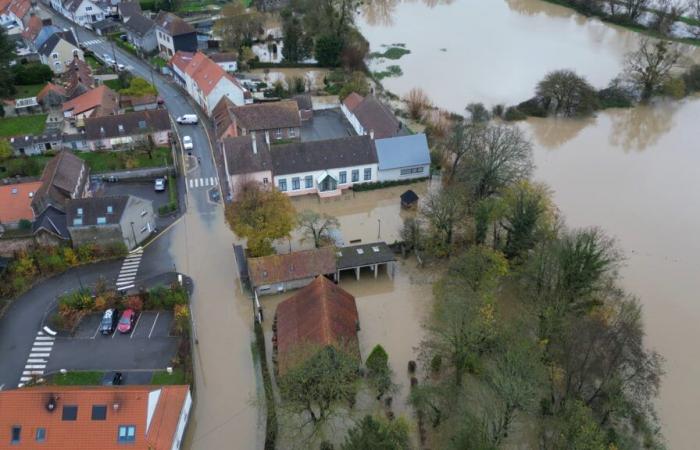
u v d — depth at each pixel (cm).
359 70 13225
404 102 11762
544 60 14325
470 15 18038
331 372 4894
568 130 11162
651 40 15662
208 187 8931
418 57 14400
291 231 7475
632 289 6912
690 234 7919
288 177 8644
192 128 10794
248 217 6825
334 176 8850
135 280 7019
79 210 7262
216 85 10831
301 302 6112
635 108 12169
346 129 10925
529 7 18825
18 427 4628
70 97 11494
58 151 9788
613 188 9025
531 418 5175
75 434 4628
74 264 7256
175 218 8212
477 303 5619
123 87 12431
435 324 6009
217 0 18650
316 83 13062
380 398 5503
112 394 4712
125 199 7362
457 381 5400
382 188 9081
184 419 5162
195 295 6838
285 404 4872
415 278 7156
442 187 8700
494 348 5419
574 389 5141
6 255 7300
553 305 5653
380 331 6362
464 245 7238
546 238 6525
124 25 14962
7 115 11300
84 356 5962
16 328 6322
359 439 4138
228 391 5675
